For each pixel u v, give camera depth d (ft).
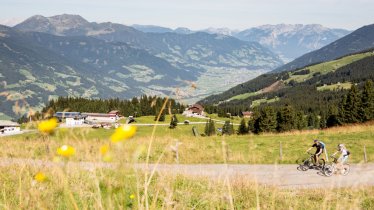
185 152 81.51
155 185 19.69
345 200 13.35
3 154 35.09
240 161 79.10
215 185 13.82
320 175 64.75
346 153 62.34
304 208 30.48
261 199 32.37
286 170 70.28
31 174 14.75
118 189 8.07
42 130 6.72
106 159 6.34
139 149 6.36
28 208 12.17
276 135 131.34
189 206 15.64
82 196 13.08
